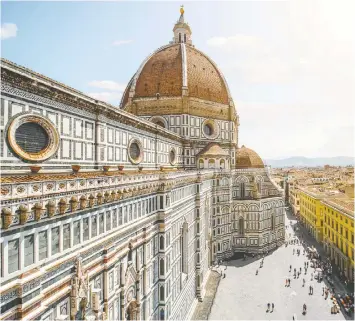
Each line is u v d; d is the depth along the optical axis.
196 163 85.31
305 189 134.50
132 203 34.97
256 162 99.44
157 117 84.50
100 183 27.11
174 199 48.97
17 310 18.42
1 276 17.55
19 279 18.64
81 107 31.58
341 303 60.28
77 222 24.48
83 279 24.48
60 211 22.05
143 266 38.09
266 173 100.62
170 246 46.47
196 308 58.81
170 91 84.62
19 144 24.59
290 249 97.19
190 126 84.12
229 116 93.94
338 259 83.00
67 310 23.19
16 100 23.59
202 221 67.94
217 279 72.12
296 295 64.06
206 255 74.06
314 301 61.34
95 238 27.00
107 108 35.56
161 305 43.72
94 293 25.81
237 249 92.50
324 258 89.69
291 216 160.88
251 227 92.00
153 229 41.44
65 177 23.81
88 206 25.64
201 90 87.88
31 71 24.14
